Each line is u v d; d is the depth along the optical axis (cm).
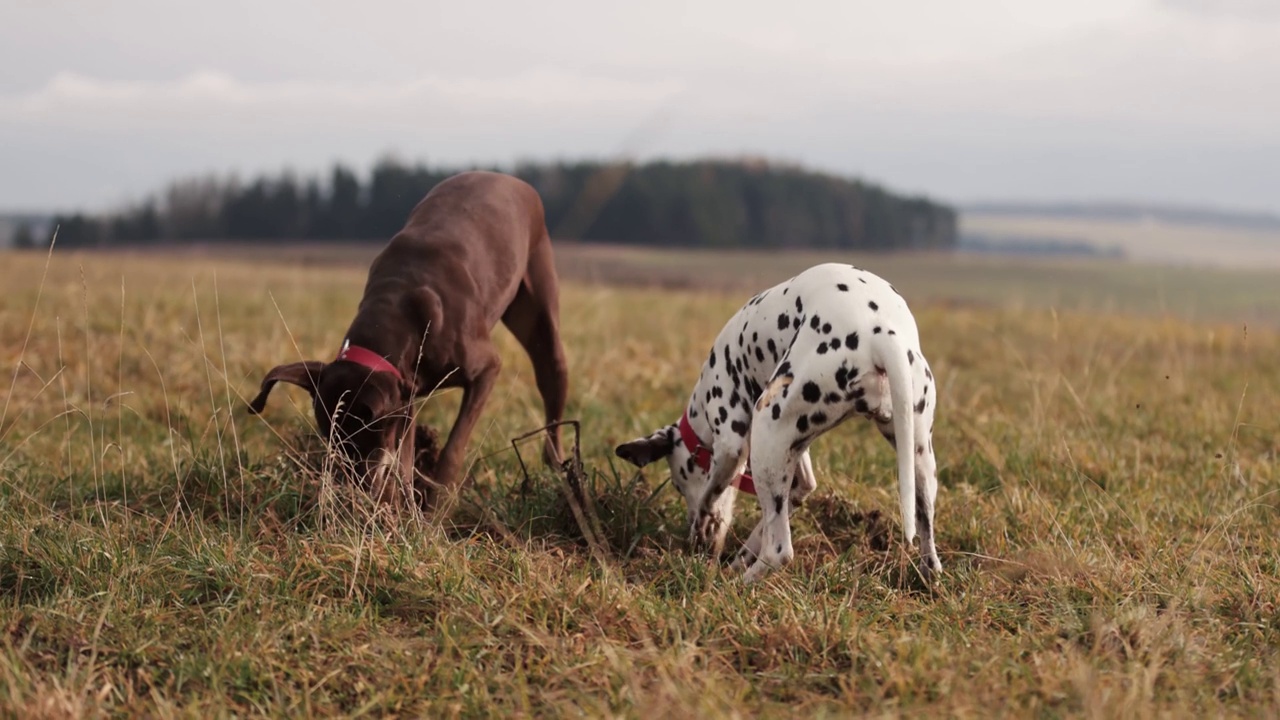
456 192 626
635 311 1373
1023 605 434
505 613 402
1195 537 511
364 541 445
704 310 1455
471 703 351
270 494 520
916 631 401
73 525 472
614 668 361
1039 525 525
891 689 352
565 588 424
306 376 520
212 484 539
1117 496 562
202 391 767
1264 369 998
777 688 362
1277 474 605
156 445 628
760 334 491
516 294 666
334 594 425
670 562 471
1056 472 616
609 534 519
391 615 417
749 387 503
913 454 431
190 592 427
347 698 359
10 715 329
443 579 427
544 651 383
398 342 536
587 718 329
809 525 536
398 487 523
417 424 609
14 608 404
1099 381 909
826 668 374
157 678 365
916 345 450
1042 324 1327
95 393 774
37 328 939
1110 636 387
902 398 428
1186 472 632
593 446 669
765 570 461
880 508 544
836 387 444
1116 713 321
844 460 630
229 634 383
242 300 1268
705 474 531
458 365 568
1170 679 354
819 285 470
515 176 669
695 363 967
